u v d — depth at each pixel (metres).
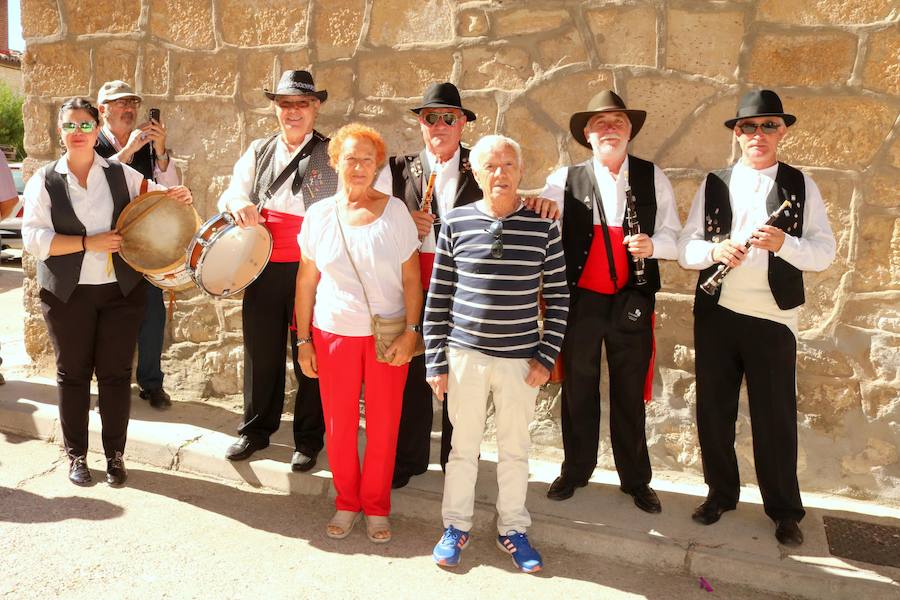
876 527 3.52
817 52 3.72
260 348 3.98
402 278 3.31
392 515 3.72
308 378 3.92
